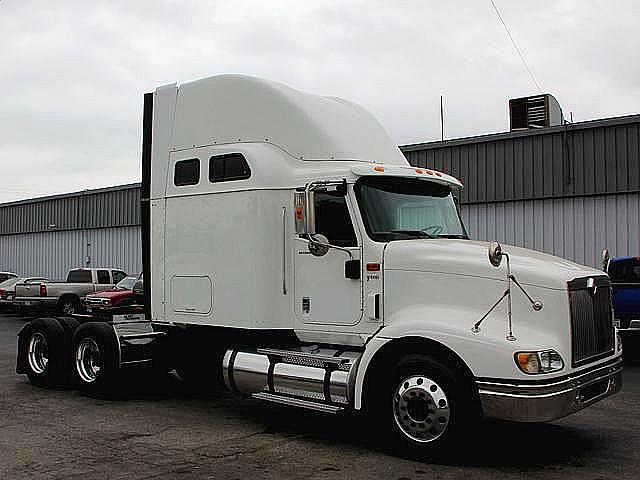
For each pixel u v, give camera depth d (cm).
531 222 1848
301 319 729
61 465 604
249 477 572
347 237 695
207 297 794
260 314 742
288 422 782
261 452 652
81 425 762
